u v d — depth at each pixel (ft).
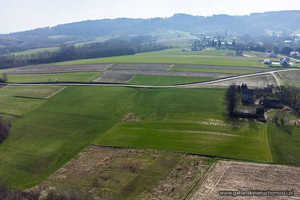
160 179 164.55
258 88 346.33
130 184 161.48
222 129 233.35
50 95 358.64
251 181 156.15
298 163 175.01
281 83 376.07
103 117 280.31
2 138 237.86
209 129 234.17
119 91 364.58
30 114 294.66
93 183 165.58
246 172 165.99
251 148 197.47
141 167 179.01
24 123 270.87
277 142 205.57
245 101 302.04
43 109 308.60
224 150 195.72
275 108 282.36
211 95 328.90
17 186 171.94
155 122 258.98
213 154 190.29
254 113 257.96
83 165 188.75
